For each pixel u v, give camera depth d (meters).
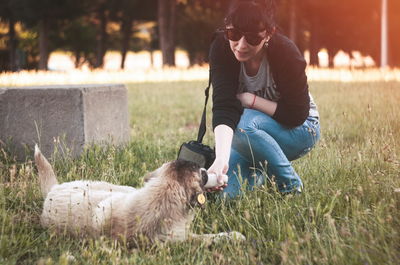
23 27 46.09
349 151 6.04
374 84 16.11
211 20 51.09
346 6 42.50
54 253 3.82
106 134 7.14
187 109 13.23
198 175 3.92
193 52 54.25
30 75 22.12
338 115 10.00
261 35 4.15
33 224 4.50
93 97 6.81
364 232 3.59
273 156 4.74
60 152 6.63
